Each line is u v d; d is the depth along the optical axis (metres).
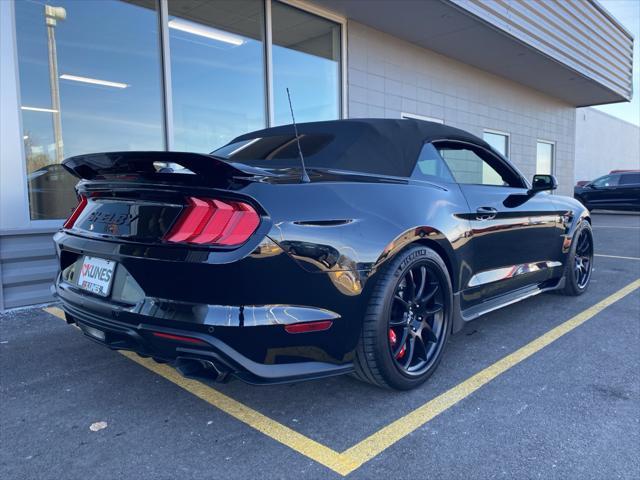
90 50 5.28
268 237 1.90
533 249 3.61
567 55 10.48
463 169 3.17
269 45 6.64
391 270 2.29
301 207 2.03
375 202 2.33
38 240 4.07
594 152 25.30
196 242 1.88
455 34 8.40
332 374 2.14
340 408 2.33
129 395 2.49
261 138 3.20
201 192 1.92
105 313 2.12
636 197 15.41
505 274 3.27
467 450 1.96
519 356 2.98
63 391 2.53
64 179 5.17
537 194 3.78
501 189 3.36
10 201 4.37
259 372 1.93
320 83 7.45
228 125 6.41
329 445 2.00
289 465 1.87
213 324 1.84
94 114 5.35
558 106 14.29
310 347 2.04
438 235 2.57
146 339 1.99
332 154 2.64
